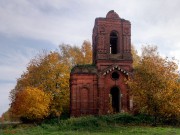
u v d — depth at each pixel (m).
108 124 38.78
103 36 48.47
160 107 36.97
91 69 47.62
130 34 49.41
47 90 55.56
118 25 49.19
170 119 39.81
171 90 36.56
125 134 30.52
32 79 56.56
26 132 36.59
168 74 37.56
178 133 30.03
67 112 56.53
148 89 37.22
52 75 56.12
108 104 46.69
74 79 46.84
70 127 37.94
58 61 58.66
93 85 47.00
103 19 48.84
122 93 47.25
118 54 48.50
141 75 38.44
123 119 40.56
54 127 38.88
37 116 49.53
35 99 49.09
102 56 47.97
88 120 39.59
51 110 54.28
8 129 43.31
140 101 37.78
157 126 37.72
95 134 31.06
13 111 50.22
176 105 36.28
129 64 48.22
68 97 56.38
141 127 36.25
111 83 47.38
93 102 46.59
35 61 57.81
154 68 37.91
